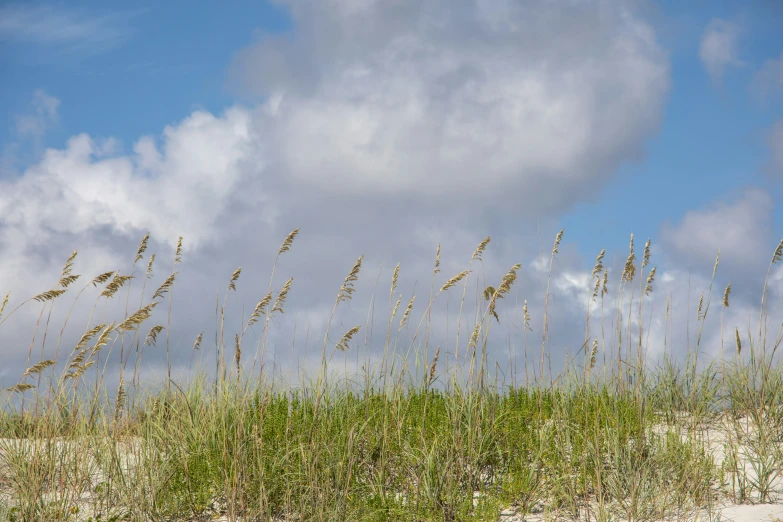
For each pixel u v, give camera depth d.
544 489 7.05
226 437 7.64
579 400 8.72
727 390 9.34
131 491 6.86
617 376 8.68
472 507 6.57
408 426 8.10
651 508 6.68
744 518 6.21
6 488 7.18
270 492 6.72
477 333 7.82
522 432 8.01
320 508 6.35
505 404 8.84
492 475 7.45
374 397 8.58
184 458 7.22
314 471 6.78
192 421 8.22
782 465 7.45
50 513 6.46
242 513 6.38
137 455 7.48
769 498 6.73
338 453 7.25
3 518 6.39
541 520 6.57
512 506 6.91
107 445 7.62
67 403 7.86
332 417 8.06
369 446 7.73
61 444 7.61
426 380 8.11
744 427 8.74
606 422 7.95
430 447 7.55
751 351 9.17
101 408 8.02
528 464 7.45
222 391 8.16
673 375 9.47
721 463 7.58
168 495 6.78
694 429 8.28
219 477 7.04
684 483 7.04
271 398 8.54
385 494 6.85
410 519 6.50
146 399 8.48
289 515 6.48
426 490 6.82
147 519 6.61
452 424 7.71
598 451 7.11
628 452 7.30
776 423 8.49
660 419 8.80
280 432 7.61
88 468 7.58
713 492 7.00
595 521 6.50
